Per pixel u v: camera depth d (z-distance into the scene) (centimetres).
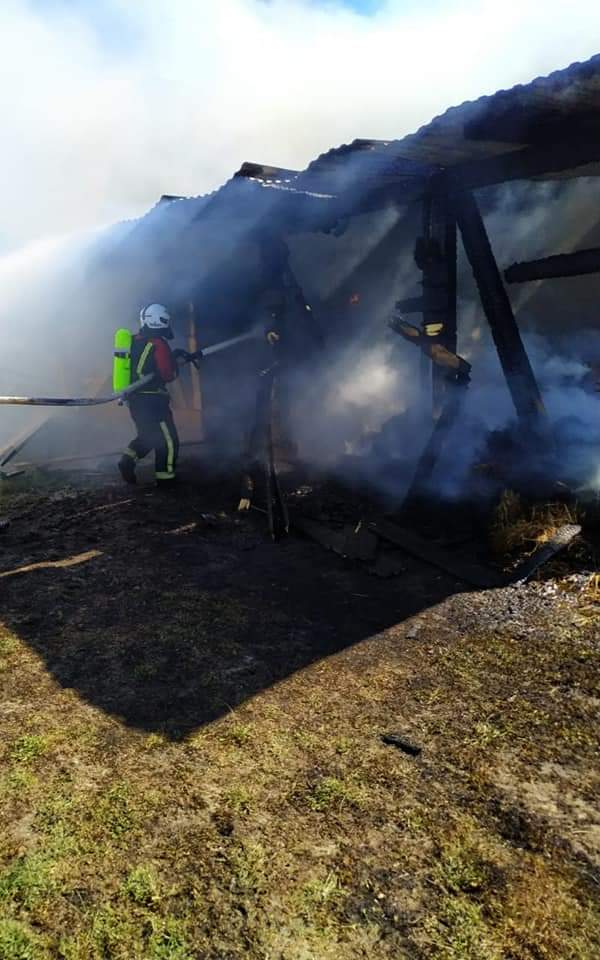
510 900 176
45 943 166
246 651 320
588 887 179
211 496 598
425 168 524
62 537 497
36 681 296
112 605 376
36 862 191
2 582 412
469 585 391
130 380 591
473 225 510
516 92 367
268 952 162
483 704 268
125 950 164
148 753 242
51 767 235
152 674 300
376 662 306
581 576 376
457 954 161
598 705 262
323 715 265
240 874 186
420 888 181
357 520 503
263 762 236
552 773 225
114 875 187
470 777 225
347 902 177
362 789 221
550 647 310
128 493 612
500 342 509
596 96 374
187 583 406
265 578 413
